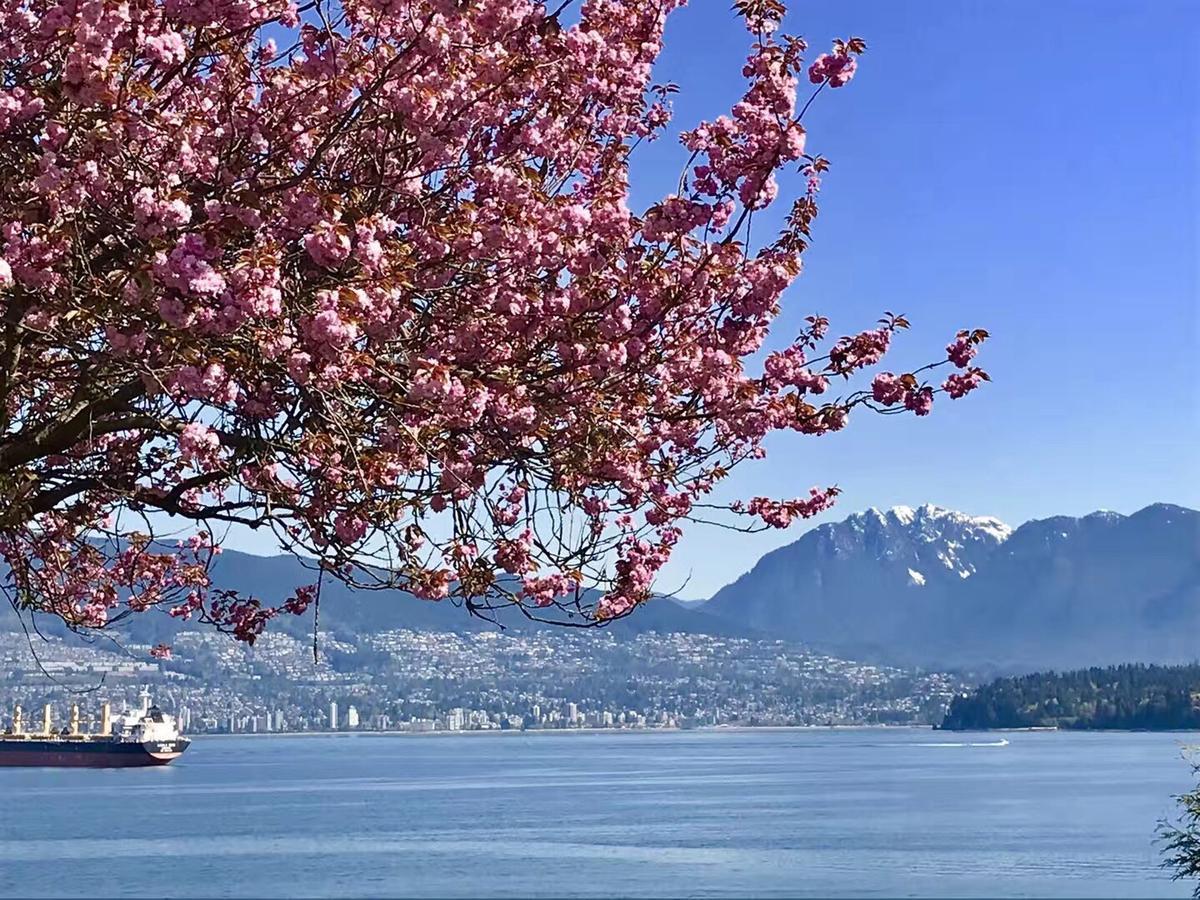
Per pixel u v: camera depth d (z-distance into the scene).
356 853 82.50
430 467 12.66
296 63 12.04
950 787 162.88
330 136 11.11
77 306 10.84
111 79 10.37
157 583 16.00
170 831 102.31
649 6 13.23
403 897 56.56
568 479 13.14
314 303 11.03
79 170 10.66
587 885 61.12
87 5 10.05
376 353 11.89
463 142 11.96
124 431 13.89
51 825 108.81
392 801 141.12
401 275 11.31
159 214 10.30
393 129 11.70
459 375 11.89
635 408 13.01
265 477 12.35
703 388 12.70
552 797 147.75
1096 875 63.72
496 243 11.90
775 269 12.44
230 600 16.09
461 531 13.05
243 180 11.16
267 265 10.32
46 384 13.48
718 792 156.38
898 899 52.41
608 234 12.23
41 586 15.54
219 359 11.02
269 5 11.51
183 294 10.20
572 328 12.27
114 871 73.31
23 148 11.11
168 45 10.66
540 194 12.42
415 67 11.37
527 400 12.25
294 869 72.44
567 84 12.66
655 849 83.50
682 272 12.48
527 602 13.37
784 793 152.88
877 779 185.75
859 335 13.36
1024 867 69.19
